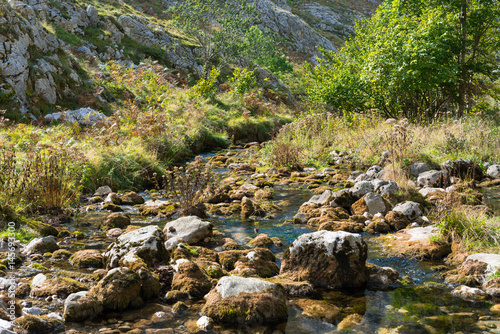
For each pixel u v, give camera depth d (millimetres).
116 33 25188
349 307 3088
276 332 2701
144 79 19578
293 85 36312
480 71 15289
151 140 10820
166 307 3090
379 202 5730
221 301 2949
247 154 13016
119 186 7938
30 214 5605
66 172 6484
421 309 3012
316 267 3594
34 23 15602
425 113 14312
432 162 8398
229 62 30156
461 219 4430
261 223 5582
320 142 12266
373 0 76438
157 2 36969
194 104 18094
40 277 3438
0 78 12203
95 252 4121
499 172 8164
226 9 27984
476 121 12133
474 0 15344
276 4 60062
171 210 6160
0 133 9312
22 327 2596
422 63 12820
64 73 15555
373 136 10758
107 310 2984
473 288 3283
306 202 6500
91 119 13039
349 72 16906
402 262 4055
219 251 4383
